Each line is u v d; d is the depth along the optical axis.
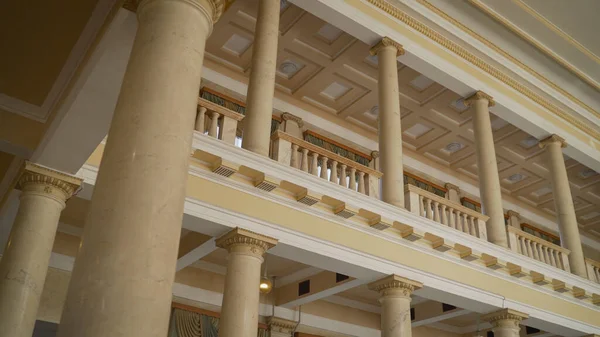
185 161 3.55
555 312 11.98
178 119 3.58
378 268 9.48
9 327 6.04
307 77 14.36
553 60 14.23
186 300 12.09
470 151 17.08
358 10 11.56
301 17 12.59
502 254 11.33
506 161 17.73
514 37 13.51
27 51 5.49
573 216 13.70
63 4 4.83
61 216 10.17
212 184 8.19
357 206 9.43
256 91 9.31
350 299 14.39
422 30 12.48
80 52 5.37
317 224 9.02
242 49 13.56
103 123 5.79
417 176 16.81
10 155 7.39
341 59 13.73
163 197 3.31
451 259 10.61
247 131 9.00
